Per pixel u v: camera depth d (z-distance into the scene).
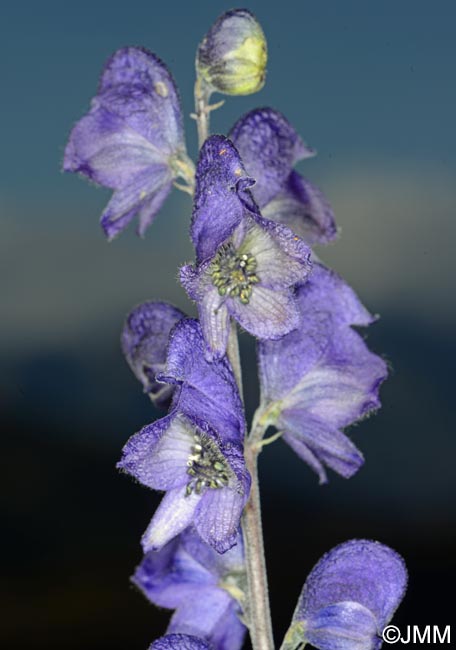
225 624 0.39
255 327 0.35
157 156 0.39
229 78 0.38
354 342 0.38
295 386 0.38
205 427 0.34
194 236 0.35
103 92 0.39
